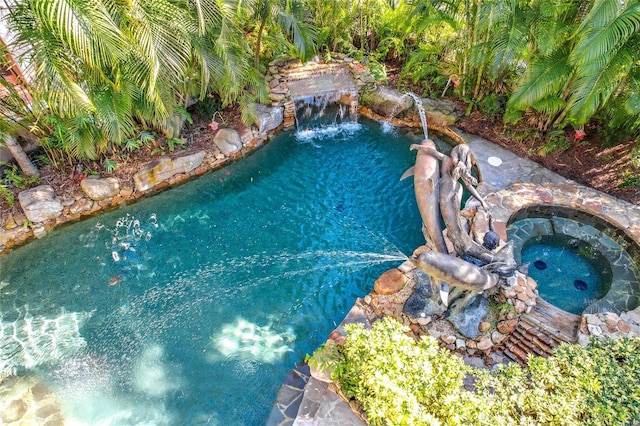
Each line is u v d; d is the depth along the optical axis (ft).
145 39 22.85
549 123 33.50
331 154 36.40
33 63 23.06
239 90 32.58
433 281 22.11
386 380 17.24
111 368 22.33
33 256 27.76
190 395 21.26
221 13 26.04
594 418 16.34
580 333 21.33
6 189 28.55
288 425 19.77
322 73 40.27
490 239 21.36
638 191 29.86
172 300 25.48
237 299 25.63
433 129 37.93
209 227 29.96
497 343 21.86
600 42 23.84
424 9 34.86
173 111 30.86
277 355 22.95
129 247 28.40
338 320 24.66
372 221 30.66
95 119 27.81
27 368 22.20
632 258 26.43
